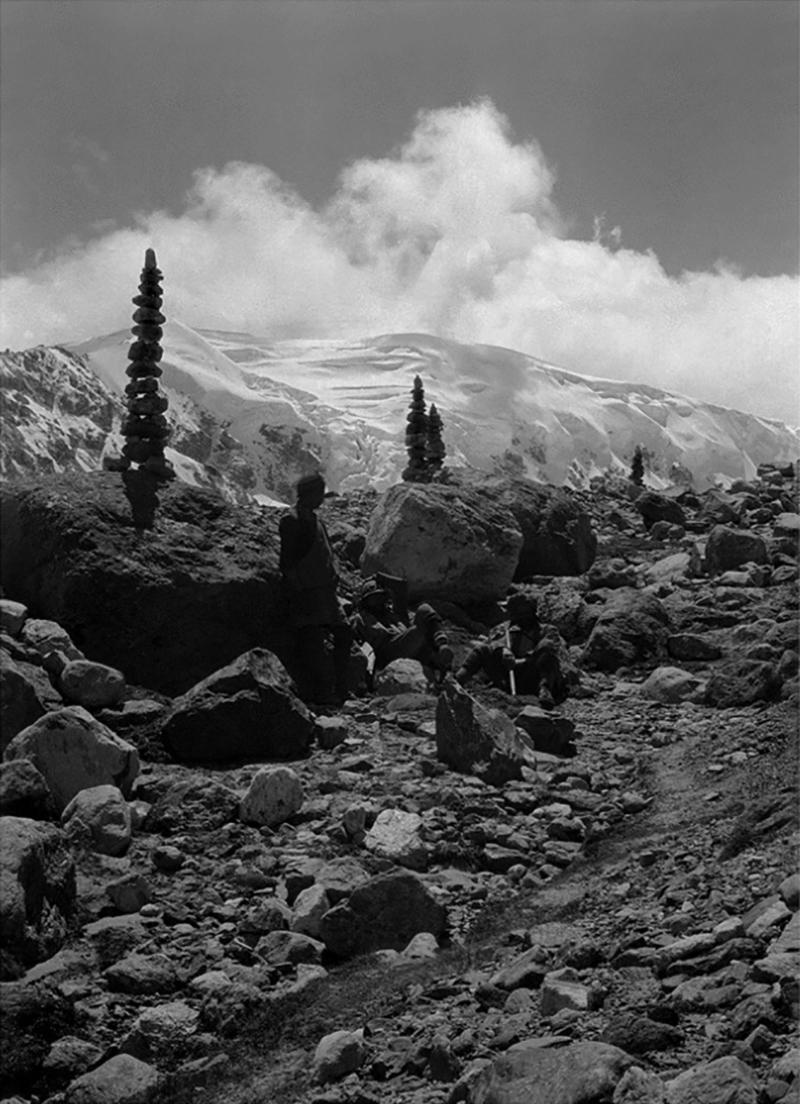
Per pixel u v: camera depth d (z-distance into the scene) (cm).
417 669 2234
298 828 1616
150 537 2081
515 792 1739
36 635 1928
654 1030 806
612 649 2373
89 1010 1204
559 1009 927
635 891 1226
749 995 846
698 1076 710
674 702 2166
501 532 2670
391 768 1817
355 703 2138
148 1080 1060
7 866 1258
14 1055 1104
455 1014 998
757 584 2720
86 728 1633
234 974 1250
